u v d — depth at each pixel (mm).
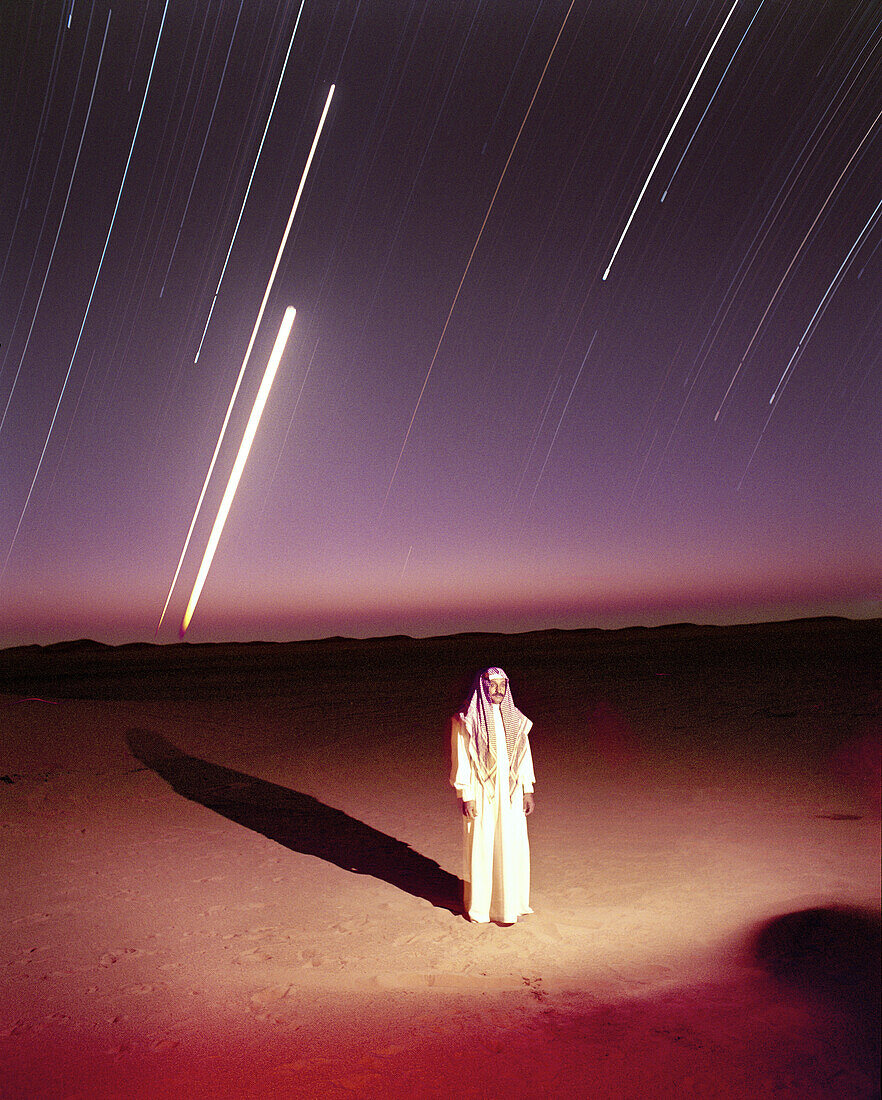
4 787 10352
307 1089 3340
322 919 5656
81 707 16109
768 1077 3350
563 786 10359
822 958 4582
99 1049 3748
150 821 8859
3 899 6180
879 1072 3338
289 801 9875
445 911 5797
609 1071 3439
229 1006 4227
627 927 5340
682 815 8484
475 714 5691
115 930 5477
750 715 16141
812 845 7066
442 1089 3320
